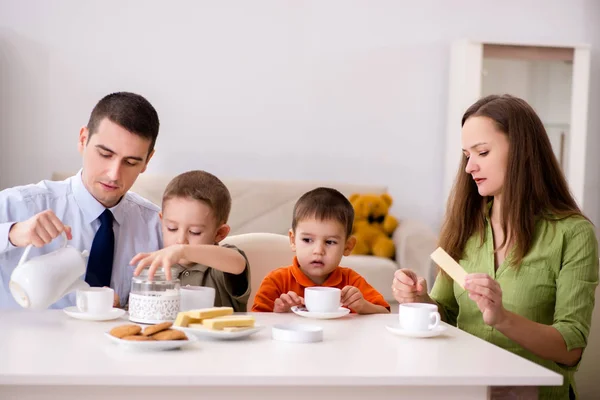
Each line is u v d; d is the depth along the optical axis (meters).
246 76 4.50
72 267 1.35
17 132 4.31
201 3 4.44
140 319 1.30
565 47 4.38
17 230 1.37
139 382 0.96
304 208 1.74
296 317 1.48
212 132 4.49
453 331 1.37
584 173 4.46
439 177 4.66
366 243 4.01
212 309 1.28
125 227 1.80
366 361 1.08
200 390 0.99
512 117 1.59
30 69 4.31
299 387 1.01
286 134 4.55
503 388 1.04
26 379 0.95
